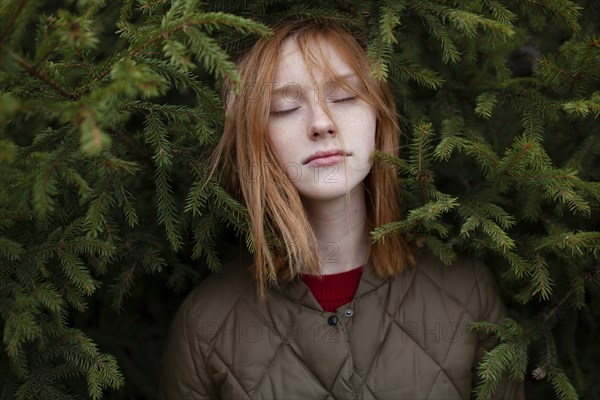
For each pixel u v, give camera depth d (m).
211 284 1.39
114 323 1.78
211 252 1.32
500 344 1.31
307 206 1.32
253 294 1.35
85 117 0.84
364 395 1.27
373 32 1.20
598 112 1.22
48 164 0.98
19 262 1.15
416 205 1.36
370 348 1.29
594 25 1.41
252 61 1.22
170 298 1.92
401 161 1.22
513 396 1.38
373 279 1.32
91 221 1.12
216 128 1.29
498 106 1.49
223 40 1.26
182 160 1.29
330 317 1.29
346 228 1.33
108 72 1.04
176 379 1.35
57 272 1.22
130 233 1.39
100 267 1.26
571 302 1.39
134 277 1.63
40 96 1.03
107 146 1.05
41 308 1.22
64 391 1.27
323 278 1.35
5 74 0.94
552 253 1.38
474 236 1.33
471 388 1.39
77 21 0.91
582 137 1.46
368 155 1.24
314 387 1.28
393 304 1.32
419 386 1.28
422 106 1.50
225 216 1.28
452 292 1.36
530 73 1.58
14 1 0.89
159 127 1.16
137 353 1.78
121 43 1.58
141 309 1.89
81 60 1.11
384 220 1.34
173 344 1.37
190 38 0.96
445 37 1.21
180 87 1.13
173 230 1.25
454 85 1.50
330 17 1.22
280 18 1.24
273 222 1.31
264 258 1.26
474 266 1.40
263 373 1.29
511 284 1.52
